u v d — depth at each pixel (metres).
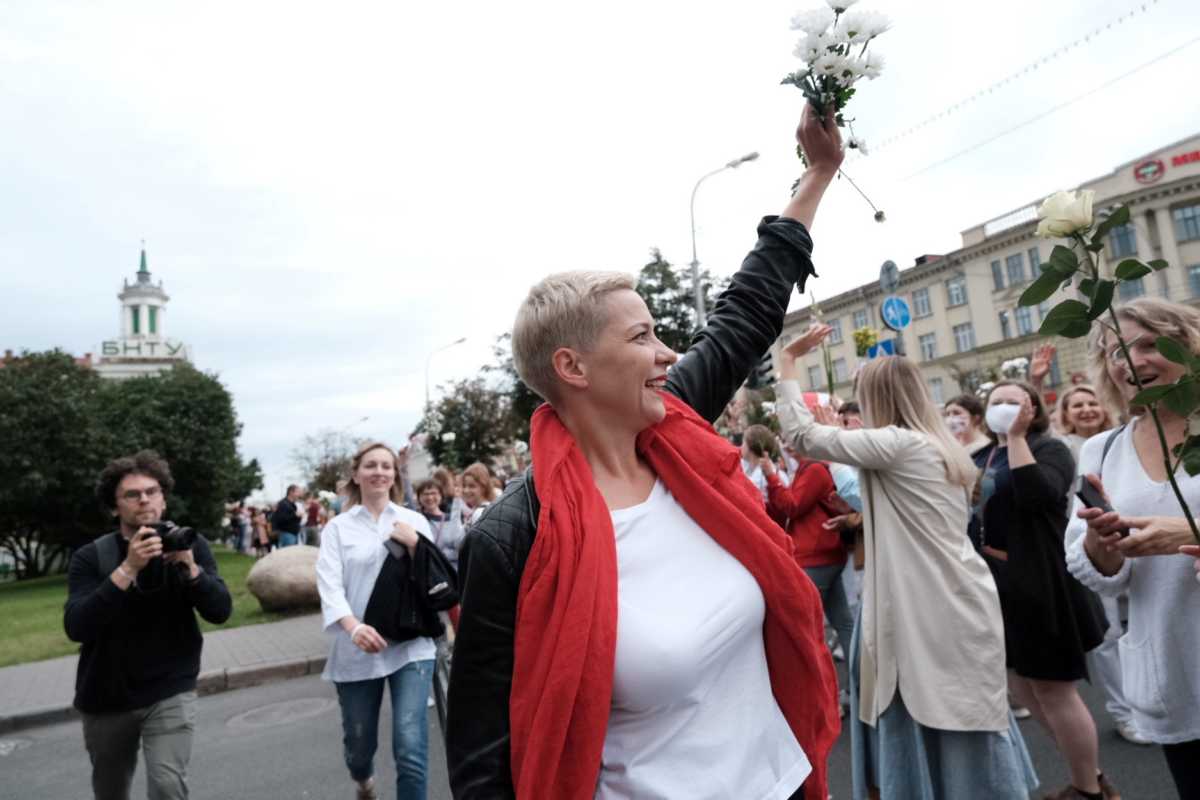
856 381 3.10
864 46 1.71
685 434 1.48
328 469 35.06
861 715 2.85
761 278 1.90
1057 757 3.88
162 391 35.72
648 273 23.45
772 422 10.66
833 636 6.34
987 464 3.78
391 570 3.51
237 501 46.47
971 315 42.66
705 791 1.26
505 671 1.28
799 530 4.95
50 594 20.12
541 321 1.44
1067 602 2.98
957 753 2.58
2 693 7.46
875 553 2.82
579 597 1.22
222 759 5.21
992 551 3.21
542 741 1.18
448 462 16.41
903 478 2.73
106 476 3.25
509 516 1.33
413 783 3.30
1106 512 2.06
